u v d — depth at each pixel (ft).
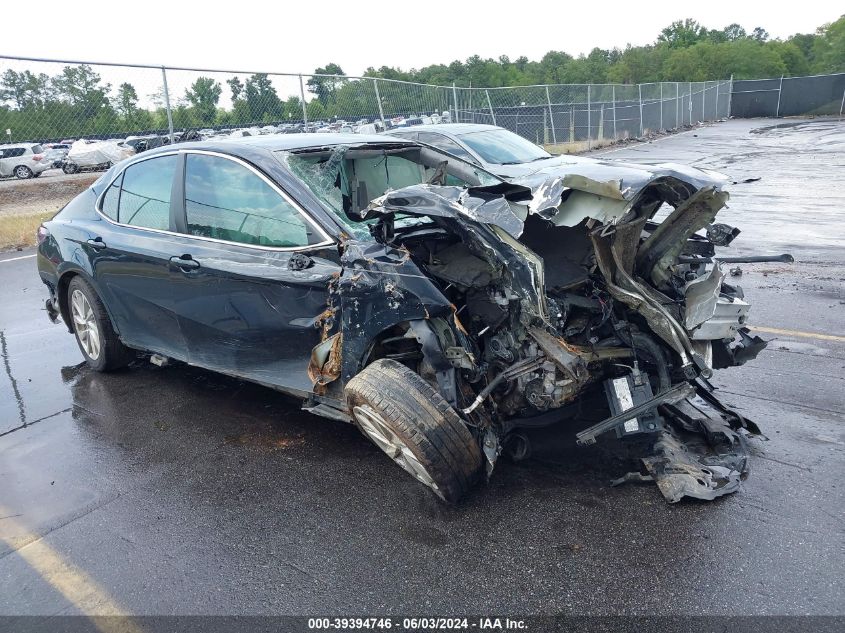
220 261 12.59
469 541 9.73
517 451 11.50
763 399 14.16
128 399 15.23
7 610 8.70
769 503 10.34
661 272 11.77
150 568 9.43
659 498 10.59
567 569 9.04
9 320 21.97
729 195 10.78
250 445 12.94
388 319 10.43
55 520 10.66
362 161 14.47
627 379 10.98
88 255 15.52
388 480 11.51
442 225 10.95
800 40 261.24
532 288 10.12
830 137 91.20
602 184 10.23
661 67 240.73
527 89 74.49
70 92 35.50
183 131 39.19
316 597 8.71
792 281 23.66
